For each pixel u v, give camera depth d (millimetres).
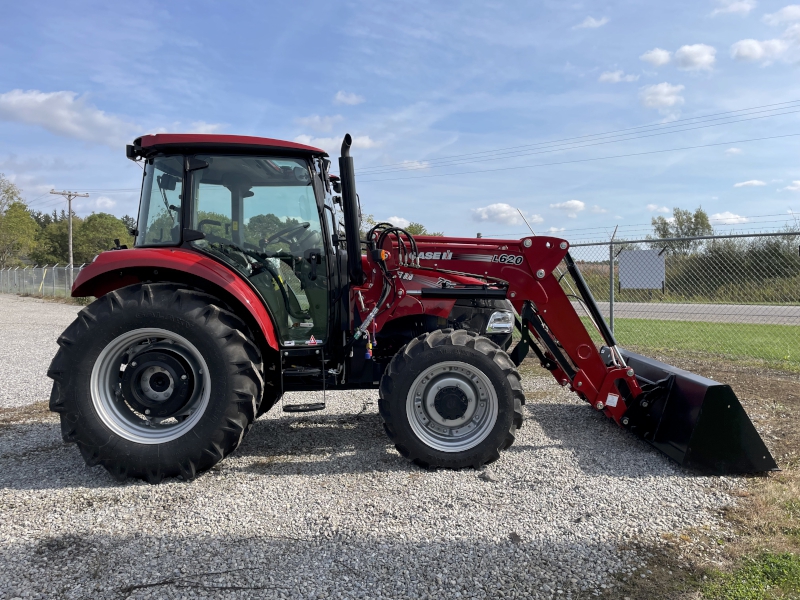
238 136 3463
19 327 12922
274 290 3691
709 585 2123
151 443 3168
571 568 2254
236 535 2521
